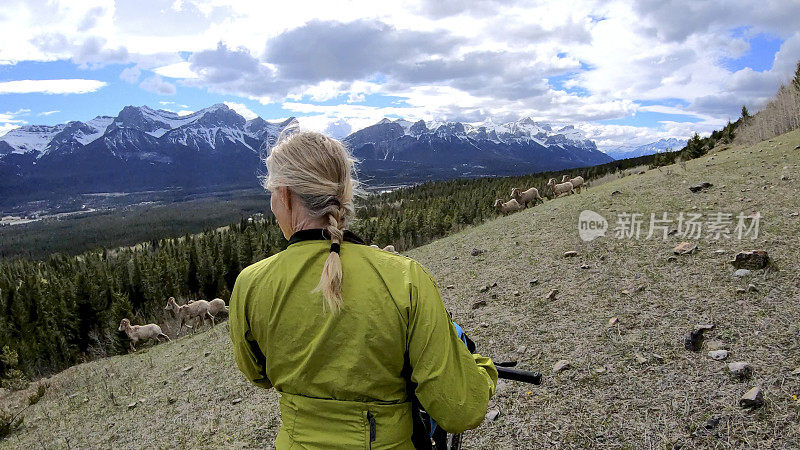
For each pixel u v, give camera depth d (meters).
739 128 22.77
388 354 1.27
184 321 17.05
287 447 1.37
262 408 5.80
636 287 5.94
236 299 1.47
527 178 62.53
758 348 4.02
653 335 4.68
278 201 1.43
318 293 1.30
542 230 11.24
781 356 3.84
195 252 33.56
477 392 1.33
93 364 13.63
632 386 3.97
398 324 1.27
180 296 29.34
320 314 1.29
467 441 3.81
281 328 1.34
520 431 3.78
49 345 21.00
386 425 1.30
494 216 23.53
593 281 6.62
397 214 44.00
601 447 3.38
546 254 8.80
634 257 7.15
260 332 1.41
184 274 31.31
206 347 10.41
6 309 27.03
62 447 6.57
